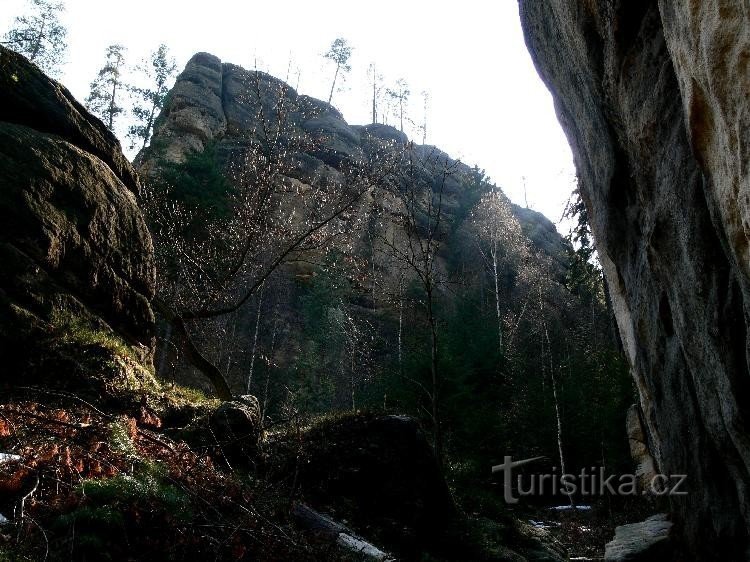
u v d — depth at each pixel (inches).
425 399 690.2
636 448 736.3
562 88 426.9
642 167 294.4
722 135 174.9
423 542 359.3
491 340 975.0
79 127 443.5
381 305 1191.6
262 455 322.7
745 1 148.1
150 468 201.8
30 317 321.1
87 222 392.2
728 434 265.0
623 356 904.9
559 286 1625.2
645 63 265.0
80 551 146.6
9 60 423.8
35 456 178.4
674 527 412.2
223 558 180.5
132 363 357.4
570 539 569.3
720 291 229.5
